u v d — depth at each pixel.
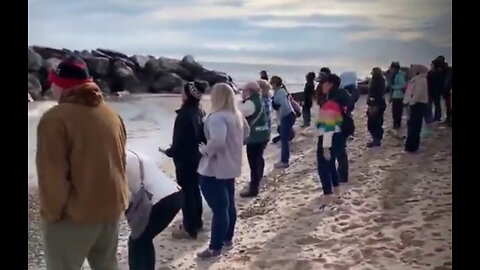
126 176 3.90
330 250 5.34
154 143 11.70
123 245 5.75
